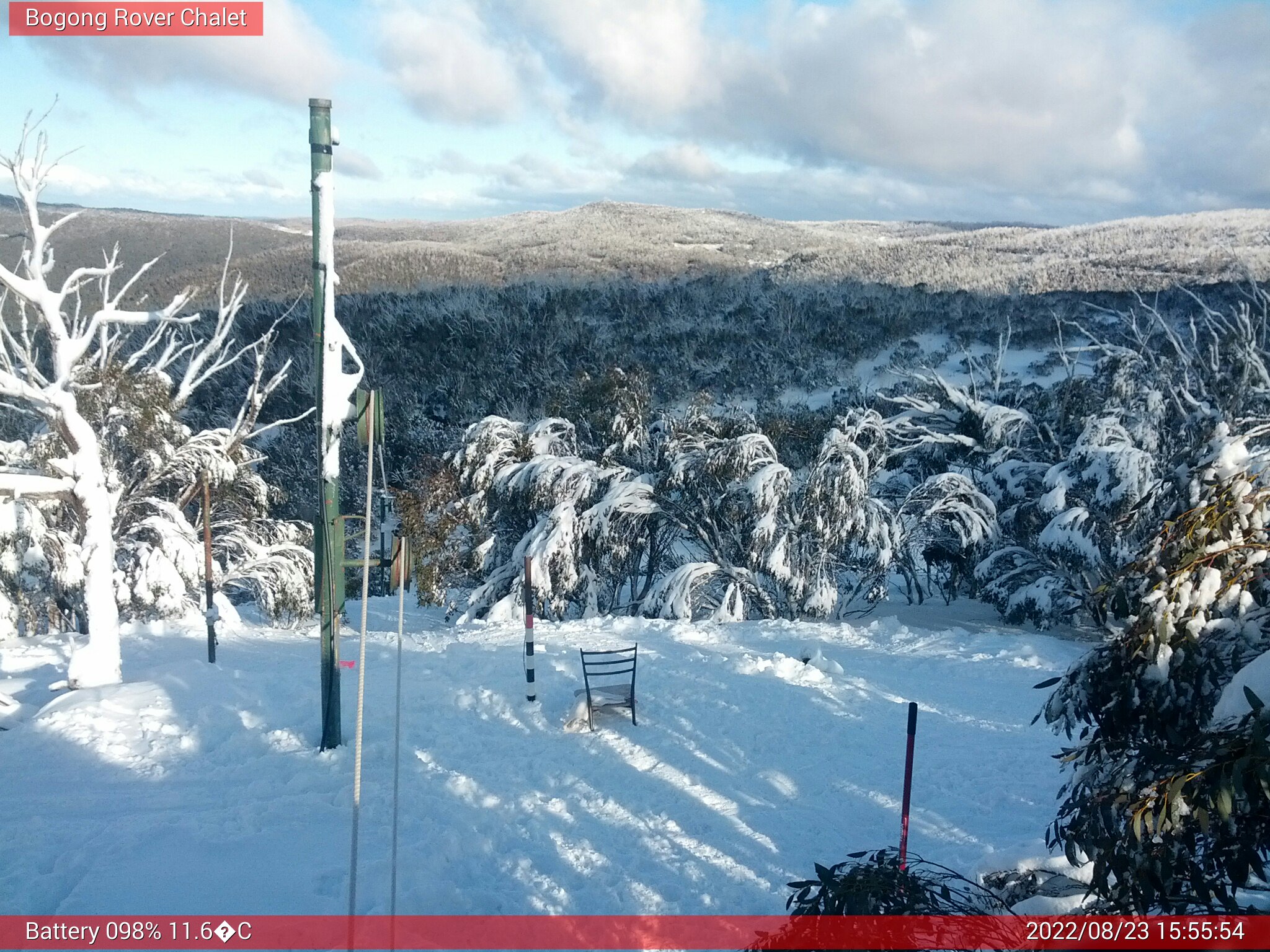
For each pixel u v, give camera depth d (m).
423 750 9.13
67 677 13.54
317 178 8.60
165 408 19.12
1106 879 4.27
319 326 8.77
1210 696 4.11
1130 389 20.69
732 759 9.05
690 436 22.22
